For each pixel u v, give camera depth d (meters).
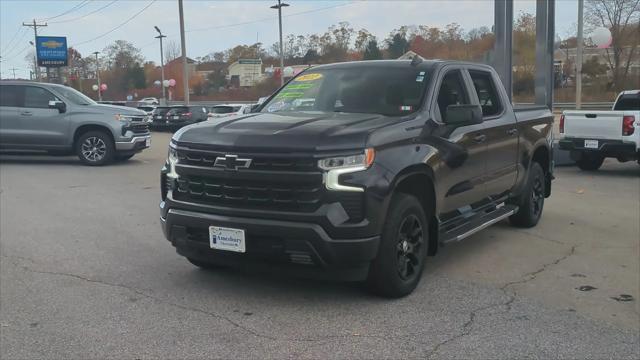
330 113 5.14
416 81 5.32
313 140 4.17
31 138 13.45
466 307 4.55
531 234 7.10
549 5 12.98
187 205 4.54
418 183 4.95
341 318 4.29
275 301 4.63
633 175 12.66
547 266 5.74
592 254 6.20
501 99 6.52
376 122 4.60
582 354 3.74
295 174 4.14
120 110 13.98
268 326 4.14
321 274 4.32
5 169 13.06
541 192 7.62
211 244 4.43
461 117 4.93
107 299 4.69
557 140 14.33
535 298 4.80
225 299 4.68
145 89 95.38
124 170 13.03
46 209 8.45
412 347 3.82
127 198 9.40
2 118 13.32
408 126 4.71
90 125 13.67
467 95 5.80
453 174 5.22
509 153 6.47
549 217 8.13
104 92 96.38
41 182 11.10
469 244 6.61
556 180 11.91
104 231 7.07
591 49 56.34
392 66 5.63
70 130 13.59
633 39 48.09
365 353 3.72
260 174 4.22
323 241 4.10
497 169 6.19
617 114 12.05
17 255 6.00
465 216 5.70
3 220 7.68
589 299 4.80
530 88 56.97
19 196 9.52
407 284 4.70
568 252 6.27
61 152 13.84
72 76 96.19
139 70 95.31
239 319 4.27
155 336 3.97
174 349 3.77
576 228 7.43
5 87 13.47
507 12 12.71
